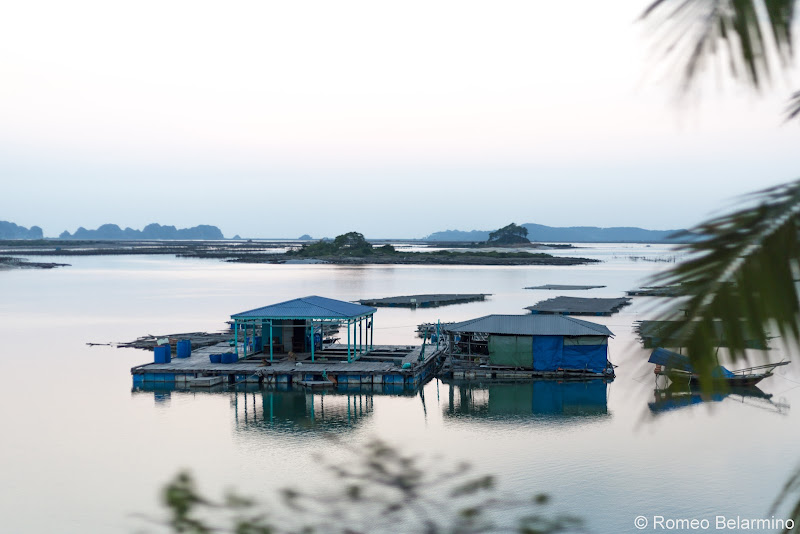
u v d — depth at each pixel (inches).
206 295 4062.5
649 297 75.8
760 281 71.2
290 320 2047.2
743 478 1010.1
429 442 1227.2
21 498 981.2
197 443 1240.2
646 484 994.7
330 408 1515.7
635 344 76.2
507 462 1096.2
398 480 243.0
